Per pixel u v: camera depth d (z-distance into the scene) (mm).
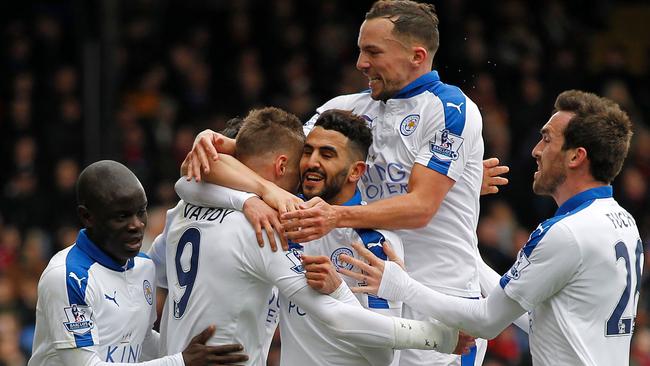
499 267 45688
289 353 20562
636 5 62750
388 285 20125
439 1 52406
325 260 19141
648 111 54375
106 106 44625
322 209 19656
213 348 19344
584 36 58969
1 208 46781
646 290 46531
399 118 21938
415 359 22094
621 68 55375
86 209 19719
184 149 48344
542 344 20359
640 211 50000
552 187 20719
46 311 19625
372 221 20406
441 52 51000
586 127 20141
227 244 19438
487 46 52719
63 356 19500
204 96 51031
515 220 48125
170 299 20359
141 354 21609
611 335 20109
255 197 19547
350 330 19188
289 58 52344
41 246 45156
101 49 44688
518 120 50125
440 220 22109
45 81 50531
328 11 54094
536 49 53781
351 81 50906
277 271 19219
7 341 40938
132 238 19719
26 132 49125
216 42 53062
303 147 20328
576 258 19719
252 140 20031
